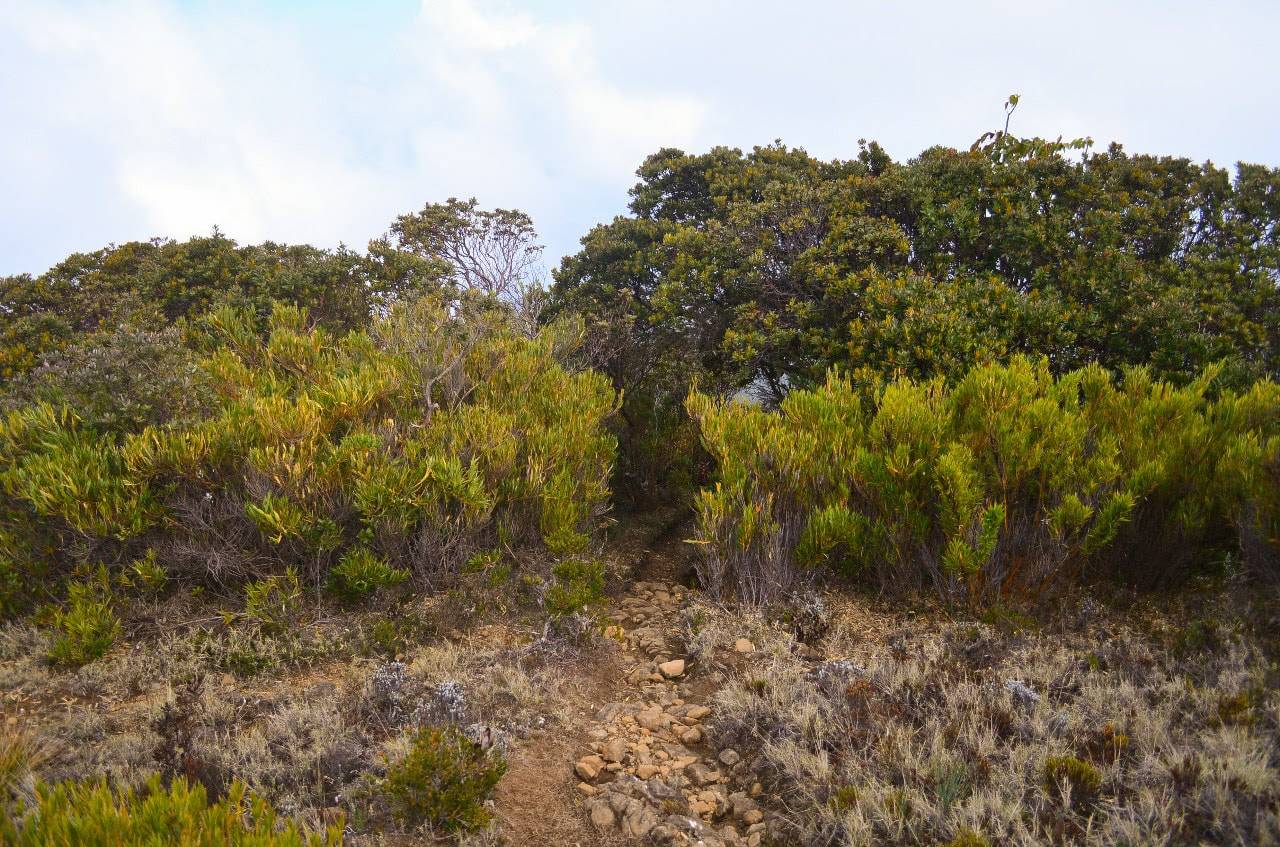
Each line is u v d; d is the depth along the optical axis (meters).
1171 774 3.21
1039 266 9.18
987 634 4.89
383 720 4.13
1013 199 9.52
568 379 8.27
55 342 9.94
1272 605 4.56
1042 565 5.41
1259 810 2.92
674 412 10.14
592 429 7.64
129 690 4.29
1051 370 8.17
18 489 4.93
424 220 12.55
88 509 4.82
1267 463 4.54
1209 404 6.09
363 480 5.59
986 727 3.80
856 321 8.51
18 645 4.55
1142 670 4.24
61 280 11.61
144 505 5.16
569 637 5.40
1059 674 4.30
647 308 11.24
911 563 5.93
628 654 5.55
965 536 5.38
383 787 3.33
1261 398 5.78
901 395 6.37
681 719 4.61
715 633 5.43
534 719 4.45
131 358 5.85
